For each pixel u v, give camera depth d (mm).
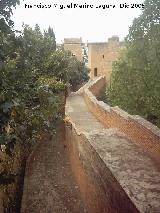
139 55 17984
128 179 7090
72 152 13859
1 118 5051
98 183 8859
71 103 25109
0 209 8203
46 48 17516
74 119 17641
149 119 17641
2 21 4840
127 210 6336
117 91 20734
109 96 22562
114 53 49594
